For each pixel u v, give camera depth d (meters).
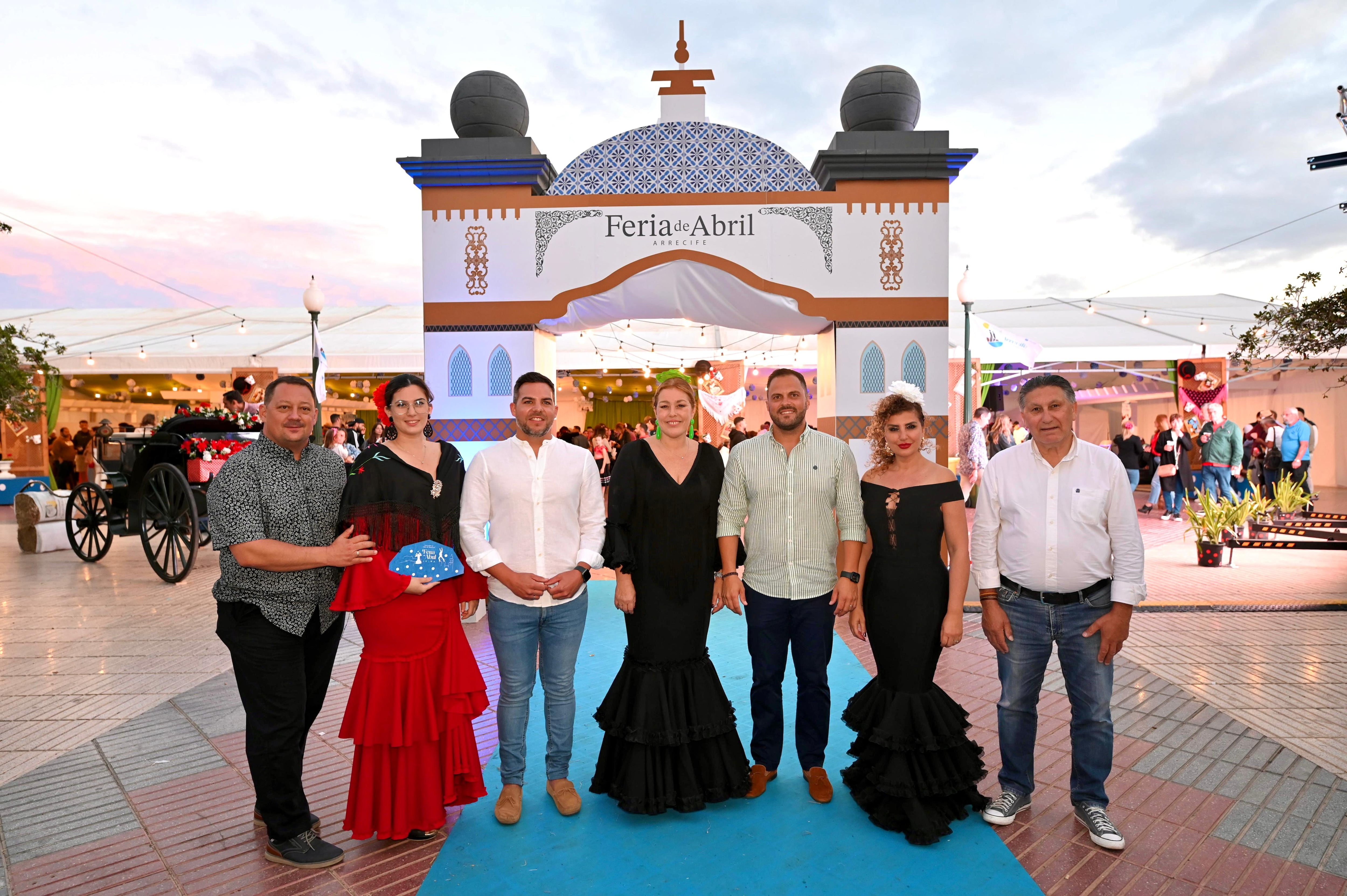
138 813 3.17
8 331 9.80
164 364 15.77
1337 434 17.67
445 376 6.64
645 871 2.71
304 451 2.93
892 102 6.59
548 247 6.59
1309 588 7.20
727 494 3.29
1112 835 2.80
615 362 17.08
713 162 6.59
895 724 2.94
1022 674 3.01
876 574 3.07
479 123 6.63
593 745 3.82
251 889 2.63
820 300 6.61
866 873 2.68
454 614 2.97
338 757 3.73
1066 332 16.11
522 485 3.06
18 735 4.01
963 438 9.13
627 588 3.12
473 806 3.22
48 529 10.39
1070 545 2.89
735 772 3.13
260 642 2.71
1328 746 3.68
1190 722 3.99
